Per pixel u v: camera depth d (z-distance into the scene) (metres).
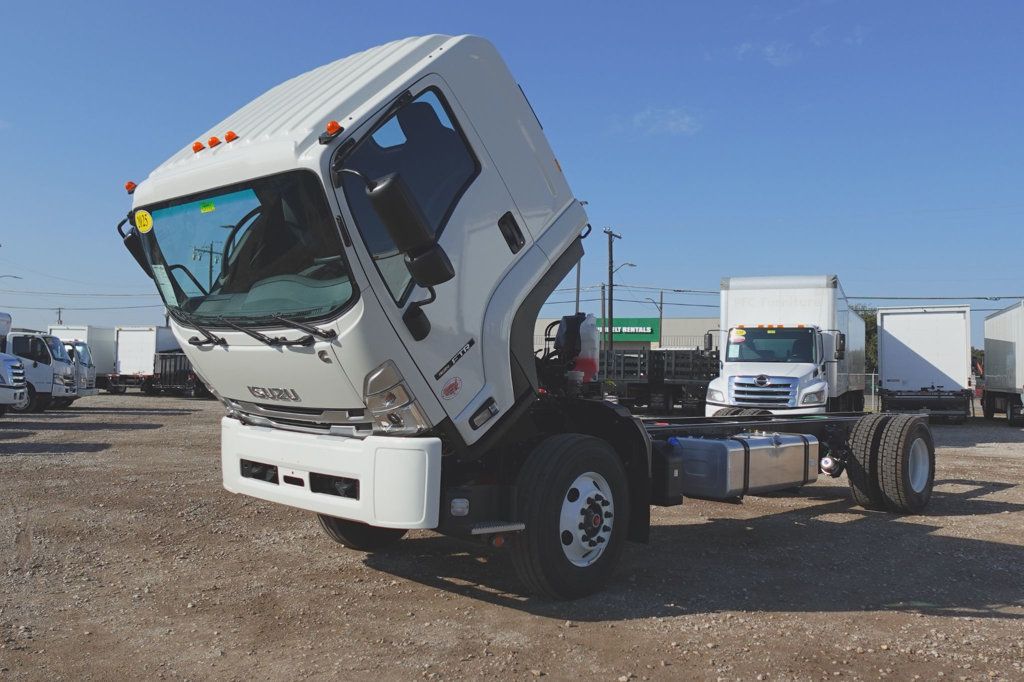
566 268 5.62
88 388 27.86
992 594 5.55
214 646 4.42
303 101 4.84
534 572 5.07
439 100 4.86
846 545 7.04
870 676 4.04
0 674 3.98
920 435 8.73
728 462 6.92
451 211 4.81
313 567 6.09
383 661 4.21
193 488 9.57
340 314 4.34
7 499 8.69
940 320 23.88
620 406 5.82
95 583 5.62
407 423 4.62
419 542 6.95
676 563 6.34
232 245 4.77
